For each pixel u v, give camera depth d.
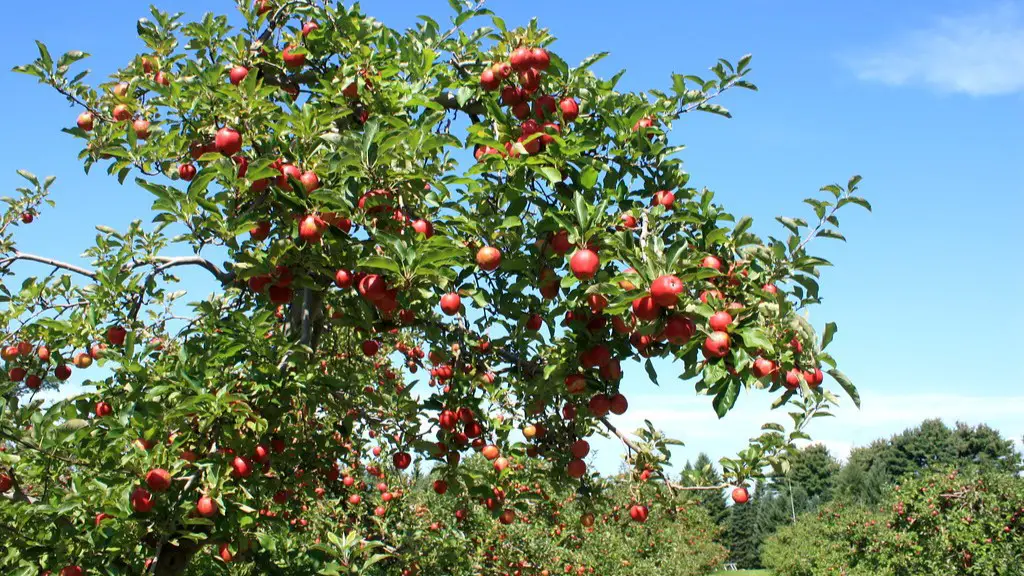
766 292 4.20
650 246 3.72
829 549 23.62
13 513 4.61
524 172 4.80
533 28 5.06
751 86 5.73
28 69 5.67
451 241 4.55
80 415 5.66
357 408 6.98
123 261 5.70
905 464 59.84
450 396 5.70
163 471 4.32
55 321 5.90
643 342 4.47
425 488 12.69
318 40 6.14
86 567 4.43
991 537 15.91
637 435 5.68
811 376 4.18
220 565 5.45
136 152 5.17
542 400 5.53
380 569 8.87
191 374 4.83
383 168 4.50
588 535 13.55
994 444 58.19
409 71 5.91
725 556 43.34
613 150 5.34
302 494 7.74
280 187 4.74
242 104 4.82
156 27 6.21
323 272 4.73
